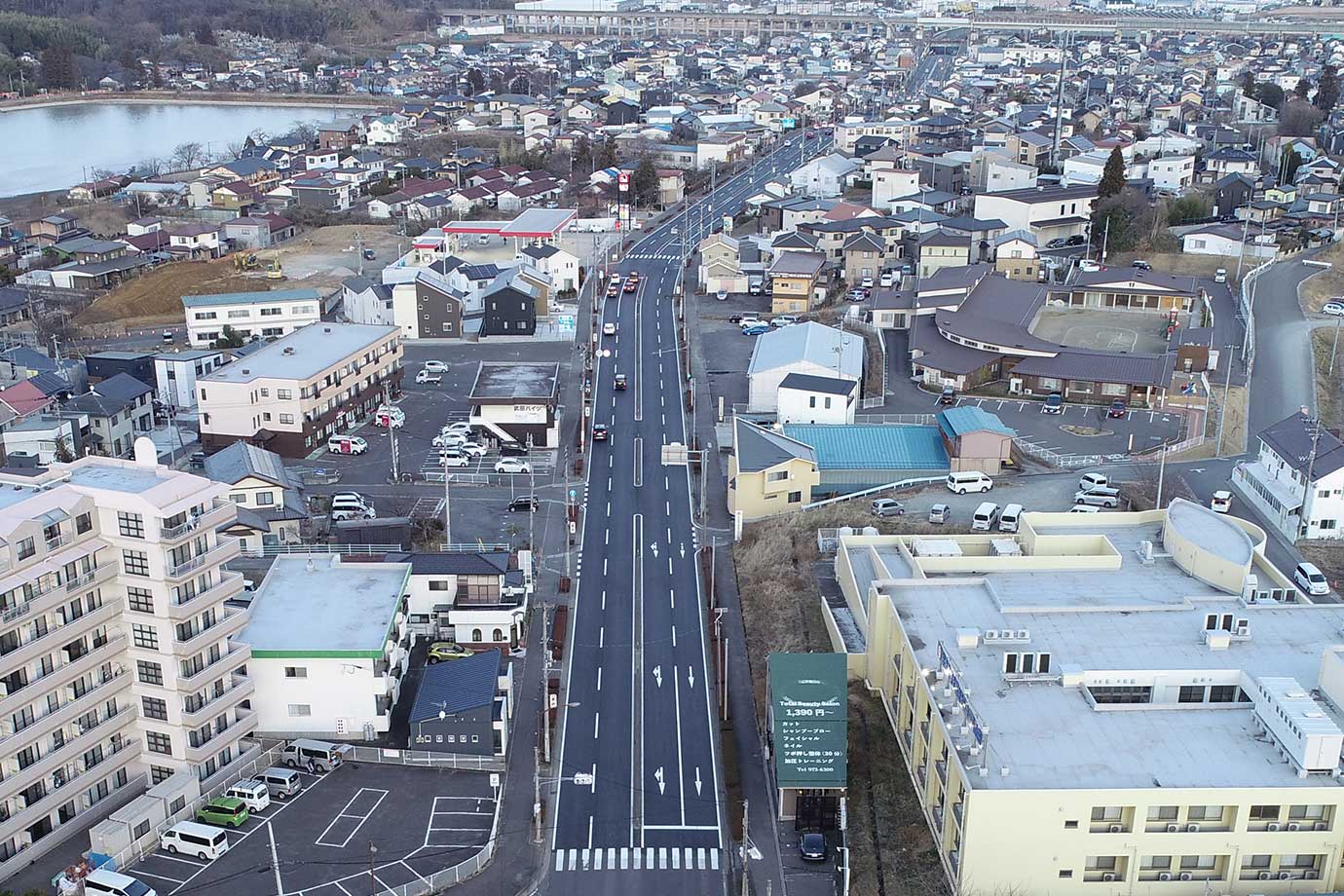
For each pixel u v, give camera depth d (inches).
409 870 2123.5
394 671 2652.6
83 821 2241.6
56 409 4030.5
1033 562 2775.6
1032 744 2036.2
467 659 2630.4
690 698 2679.6
